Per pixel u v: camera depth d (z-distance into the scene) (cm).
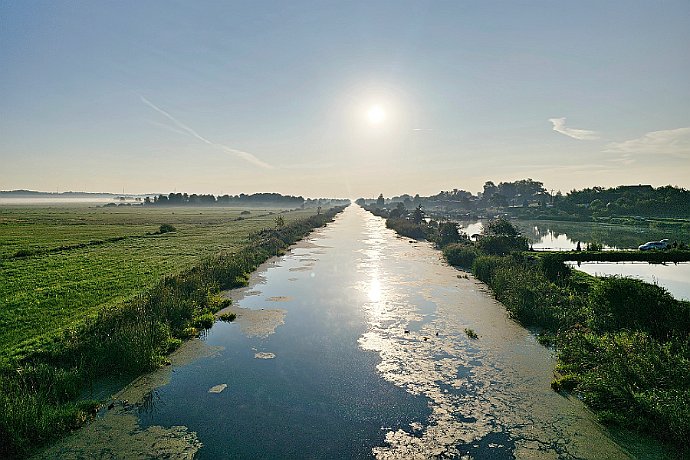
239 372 1296
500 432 967
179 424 1004
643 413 959
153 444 923
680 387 968
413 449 910
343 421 1022
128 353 1263
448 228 4606
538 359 1386
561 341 1452
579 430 964
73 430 970
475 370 1305
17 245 4109
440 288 2436
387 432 975
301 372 1297
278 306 2055
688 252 3375
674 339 1220
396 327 1725
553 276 2197
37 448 902
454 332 1658
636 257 3356
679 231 6744
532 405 1085
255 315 1900
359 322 1794
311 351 1467
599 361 1185
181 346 1511
